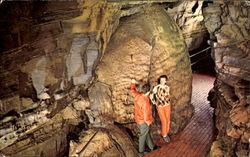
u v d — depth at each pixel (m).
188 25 9.26
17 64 3.39
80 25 3.96
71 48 4.11
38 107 3.93
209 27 5.87
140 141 5.31
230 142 4.82
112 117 5.37
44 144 4.38
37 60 3.64
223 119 5.50
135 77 5.48
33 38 3.42
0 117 3.47
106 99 5.23
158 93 5.53
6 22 2.99
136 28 5.53
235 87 5.30
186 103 6.73
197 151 5.66
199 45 10.86
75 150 4.60
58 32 3.72
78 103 4.91
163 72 5.88
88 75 4.66
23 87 3.63
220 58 5.75
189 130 6.54
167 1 6.23
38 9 3.24
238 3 4.93
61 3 3.43
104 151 4.82
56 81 4.11
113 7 4.44
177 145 5.89
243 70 5.26
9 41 3.14
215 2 5.38
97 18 4.14
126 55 5.38
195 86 9.71
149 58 5.53
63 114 4.79
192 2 8.43
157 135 6.15
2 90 3.37
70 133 5.14
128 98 5.55
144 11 5.84
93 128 5.16
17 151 3.97
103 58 5.31
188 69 6.66
